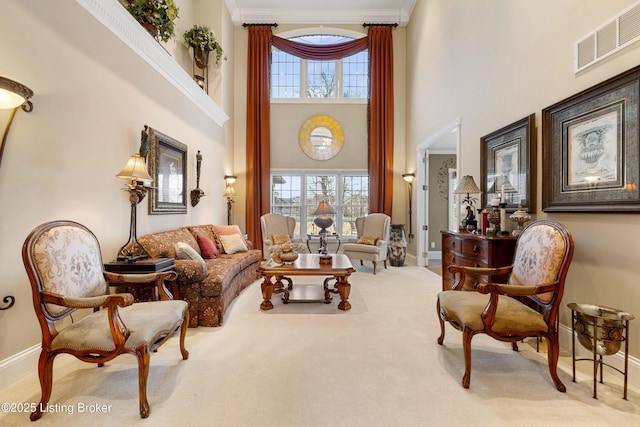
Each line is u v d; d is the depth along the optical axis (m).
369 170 6.10
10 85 1.56
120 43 2.72
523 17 2.62
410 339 2.31
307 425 1.39
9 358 1.74
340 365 1.92
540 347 2.17
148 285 2.25
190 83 3.94
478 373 1.82
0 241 1.71
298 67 6.44
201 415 1.45
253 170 5.99
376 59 6.07
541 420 1.42
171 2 3.27
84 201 2.31
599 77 1.90
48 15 2.00
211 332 2.44
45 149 1.98
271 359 1.99
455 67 3.94
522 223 2.42
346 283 3.01
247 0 5.71
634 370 1.67
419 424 1.39
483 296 2.00
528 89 2.55
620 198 1.73
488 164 3.11
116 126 2.67
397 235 5.52
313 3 5.80
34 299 1.46
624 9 1.74
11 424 1.39
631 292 1.70
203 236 3.75
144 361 1.47
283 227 5.59
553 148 2.23
